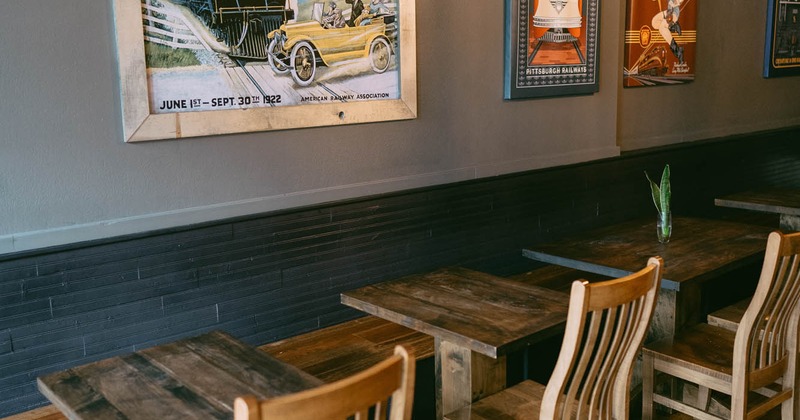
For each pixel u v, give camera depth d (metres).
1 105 3.07
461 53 4.67
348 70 4.11
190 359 2.18
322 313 4.19
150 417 1.81
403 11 4.28
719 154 6.81
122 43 3.32
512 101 5.02
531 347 3.91
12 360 3.17
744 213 6.98
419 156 4.56
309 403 1.36
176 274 3.59
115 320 3.44
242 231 3.79
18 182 3.15
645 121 6.27
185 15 3.49
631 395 3.24
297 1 3.85
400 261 4.49
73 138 3.28
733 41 7.00
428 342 4.00
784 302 2.59
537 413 2.43
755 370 2.63
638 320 2.23
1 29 3.04
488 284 2.88
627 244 3.43
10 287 3.12
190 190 3.65
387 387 1.50
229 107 3.69
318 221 4.08
